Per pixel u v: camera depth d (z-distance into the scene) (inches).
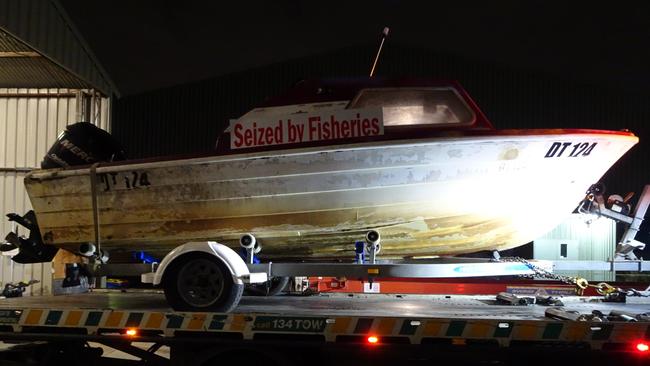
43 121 341.7
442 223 149.0
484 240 156.3
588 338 111.9
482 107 376.5
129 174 149.8
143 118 377.4
